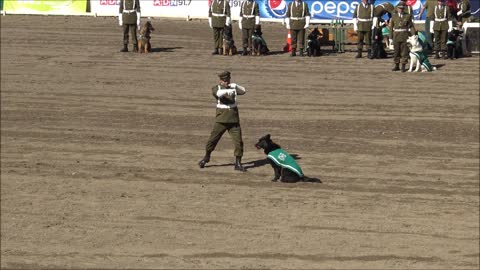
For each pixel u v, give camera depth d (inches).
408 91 1333.7
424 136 1091.3
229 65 1556.3
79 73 1515.7
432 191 864.9
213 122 1182.3
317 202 828.0
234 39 1818.4
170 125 1168.2
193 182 903.1
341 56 1628.9
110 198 852.0
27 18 2146.9
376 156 1000.2
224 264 663.8
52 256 689.0
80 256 687.7
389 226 757.9
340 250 695.7
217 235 736.3
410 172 935.7
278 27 1951.3
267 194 855.7
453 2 1628.9
